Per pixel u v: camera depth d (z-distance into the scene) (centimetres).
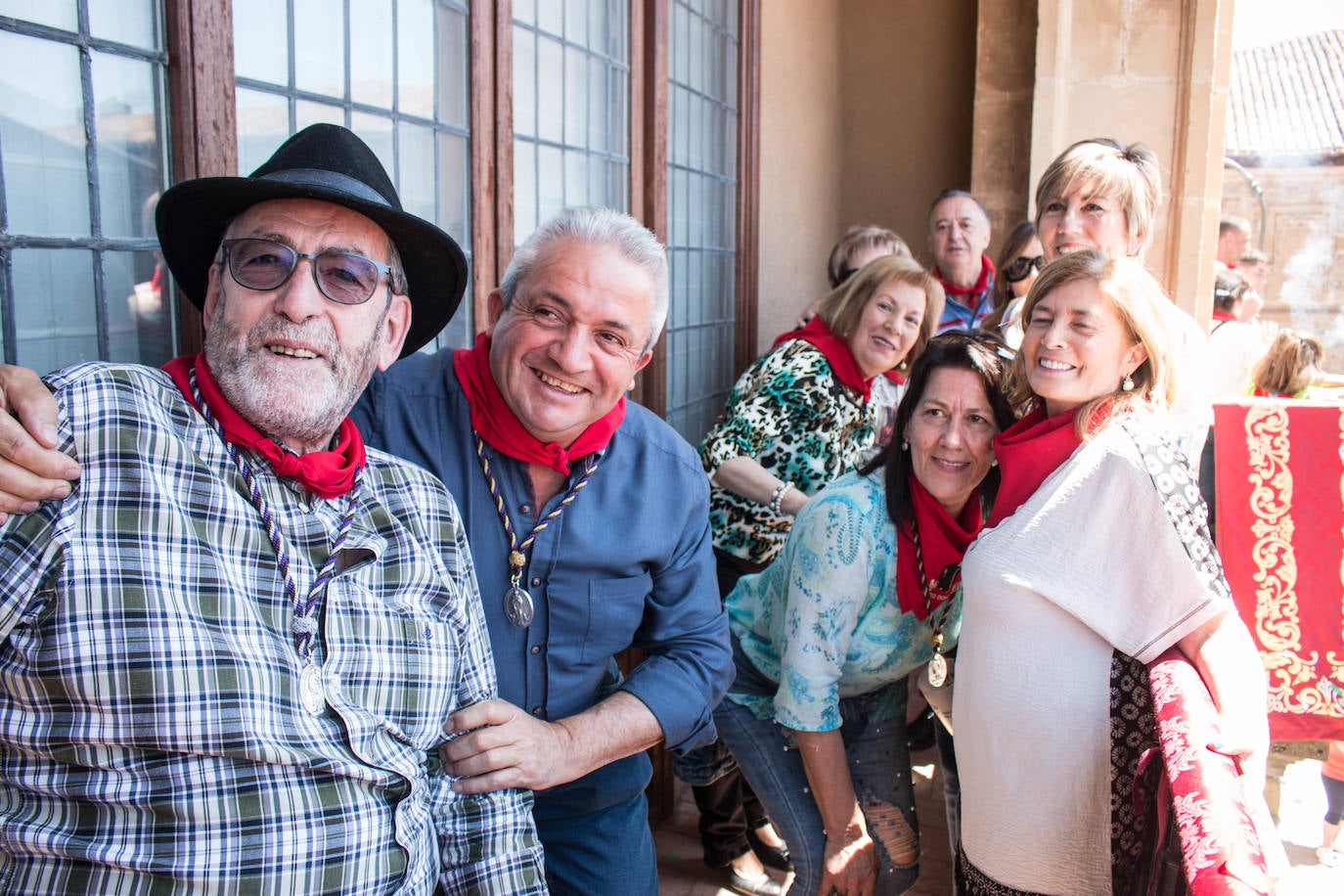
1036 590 159
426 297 143
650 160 321
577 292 147
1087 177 240
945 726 216
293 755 113
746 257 424
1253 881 106
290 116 176
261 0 168
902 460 194
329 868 115
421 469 147
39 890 106
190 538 111
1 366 108
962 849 180
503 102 235
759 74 425
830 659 197
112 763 105
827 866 204
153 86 150
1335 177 2245
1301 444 288
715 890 273
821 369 272
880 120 539
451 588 139
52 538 103
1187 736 132
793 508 253
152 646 105
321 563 124
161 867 106
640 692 166
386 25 199
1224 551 298
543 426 154
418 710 131
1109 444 159
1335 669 288
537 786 145
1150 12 443
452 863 138
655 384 331
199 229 128
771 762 218
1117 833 158
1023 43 470
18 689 103
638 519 168
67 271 142
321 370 121
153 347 157
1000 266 382
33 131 135
